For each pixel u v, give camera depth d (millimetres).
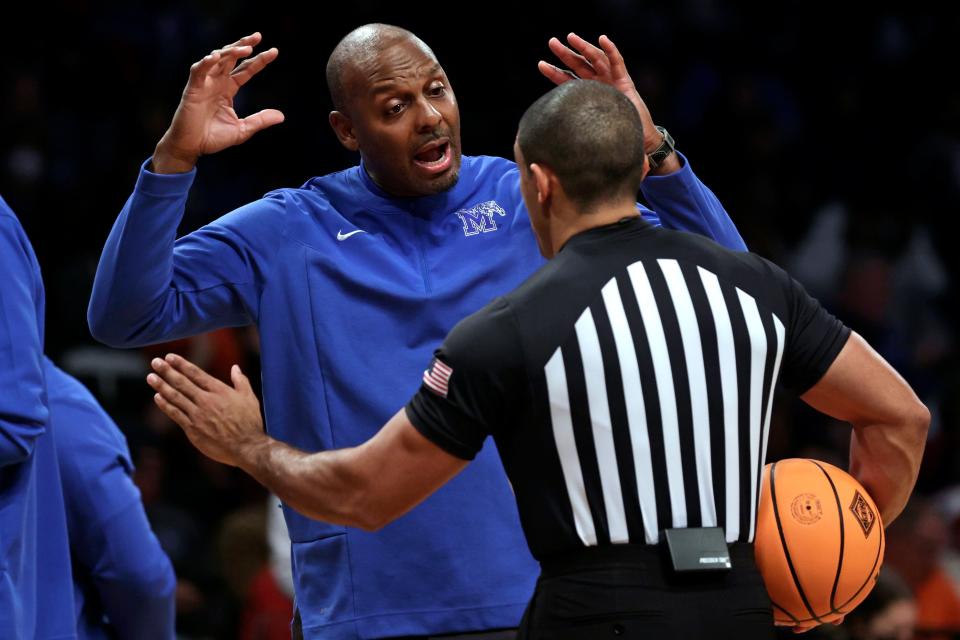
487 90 35688
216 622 21391
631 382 9312
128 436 20297
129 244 11242
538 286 9484
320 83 34250
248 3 35125
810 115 41031
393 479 9406
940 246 38781
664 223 11945
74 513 13250
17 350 10930
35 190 30188
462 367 9234
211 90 11227
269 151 32625
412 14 35969
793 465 10266
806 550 9844
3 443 10805
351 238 12000
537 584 9602
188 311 11828
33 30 33094
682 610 9188
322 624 11672
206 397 10211
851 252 36500
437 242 12078
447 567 11492
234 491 24719
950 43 42719
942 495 26312
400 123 11656
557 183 9758
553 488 9352
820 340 9867
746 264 9875
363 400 11664
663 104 37906
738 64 41000
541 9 37625
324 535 11711
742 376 9570
